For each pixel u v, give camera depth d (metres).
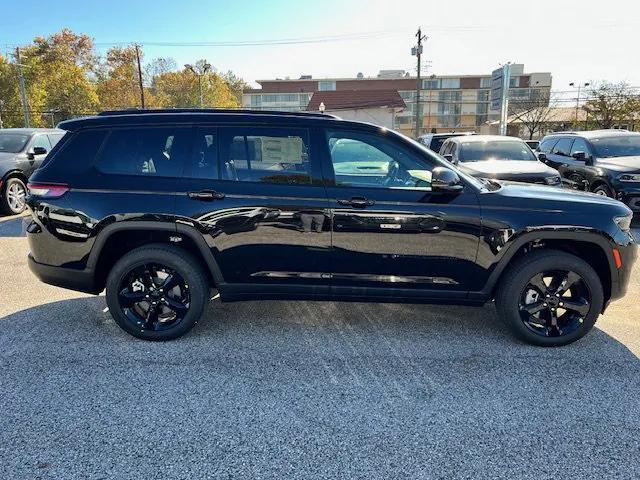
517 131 56.91
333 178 3.61
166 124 3.72
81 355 3.59
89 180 3.68
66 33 70.88
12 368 3.39
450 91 78.06
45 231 3.74
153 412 2.87
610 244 3.59
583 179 9.78
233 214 3.60
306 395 3.07
